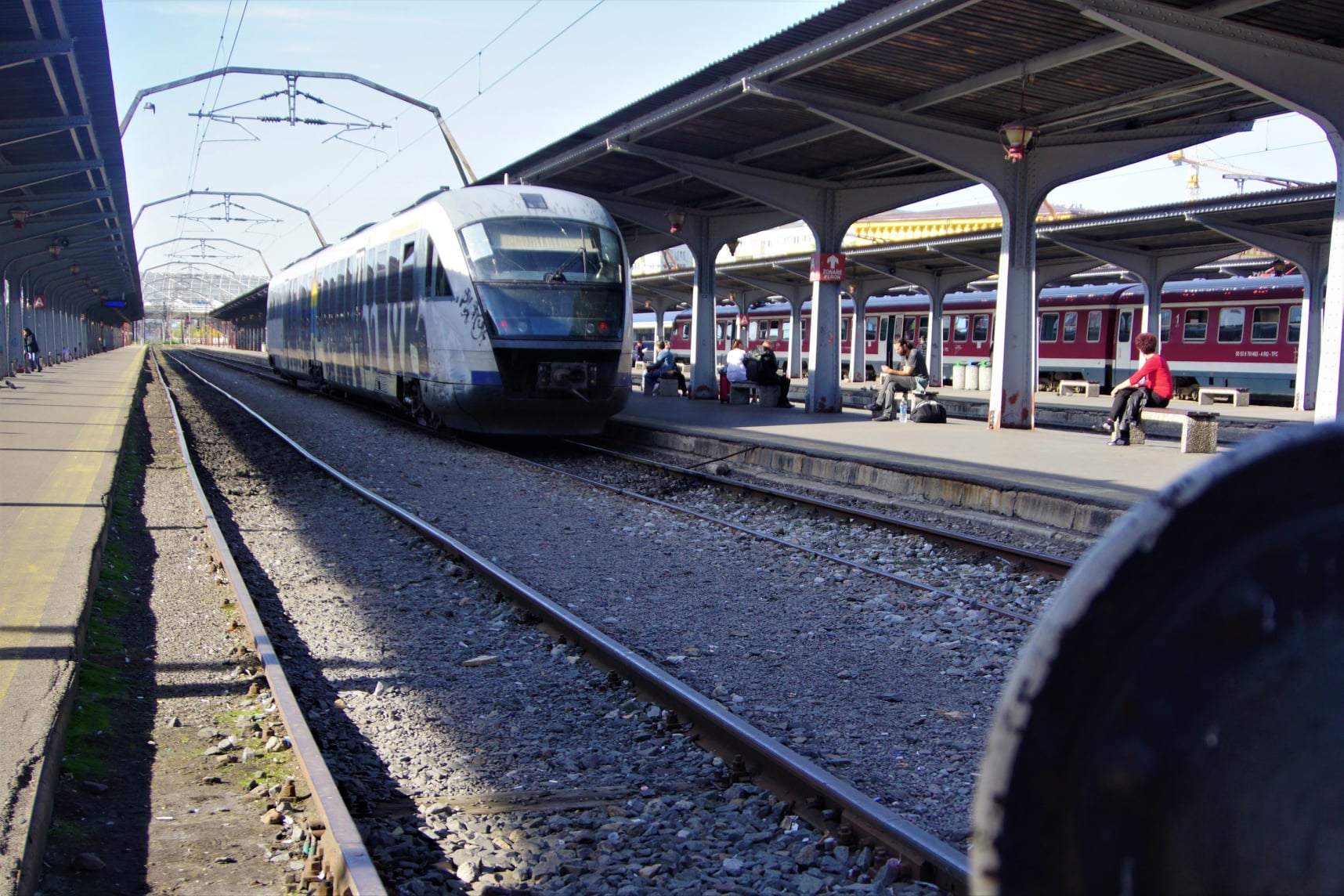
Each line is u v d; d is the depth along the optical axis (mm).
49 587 7078
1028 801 762
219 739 5066
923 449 15586
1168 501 771
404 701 5797
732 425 19766
